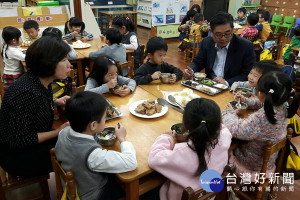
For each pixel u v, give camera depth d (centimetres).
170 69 231
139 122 147
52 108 148
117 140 127
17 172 139
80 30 394
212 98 180
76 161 106
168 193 118
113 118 150
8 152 139
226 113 147
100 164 104
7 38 306
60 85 234
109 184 121
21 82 127
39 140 132
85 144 107
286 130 142
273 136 133
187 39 528
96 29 536
